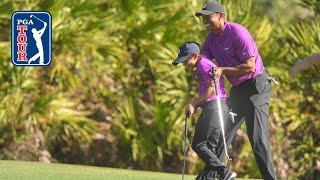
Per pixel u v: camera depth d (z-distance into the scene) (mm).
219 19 23844
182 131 37125
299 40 39094
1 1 37031
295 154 38062
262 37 38562
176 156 37375
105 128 37062
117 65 37656
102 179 26641
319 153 38312
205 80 23203
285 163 37844
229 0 38906
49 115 36344
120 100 37469
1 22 37125
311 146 38188
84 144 37000
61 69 36844
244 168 36969
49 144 36875
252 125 24000
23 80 36438
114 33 38125
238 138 36844
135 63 38031
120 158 37406
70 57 37156
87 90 37156
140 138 37344
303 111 38438
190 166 36969
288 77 38344
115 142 37344
